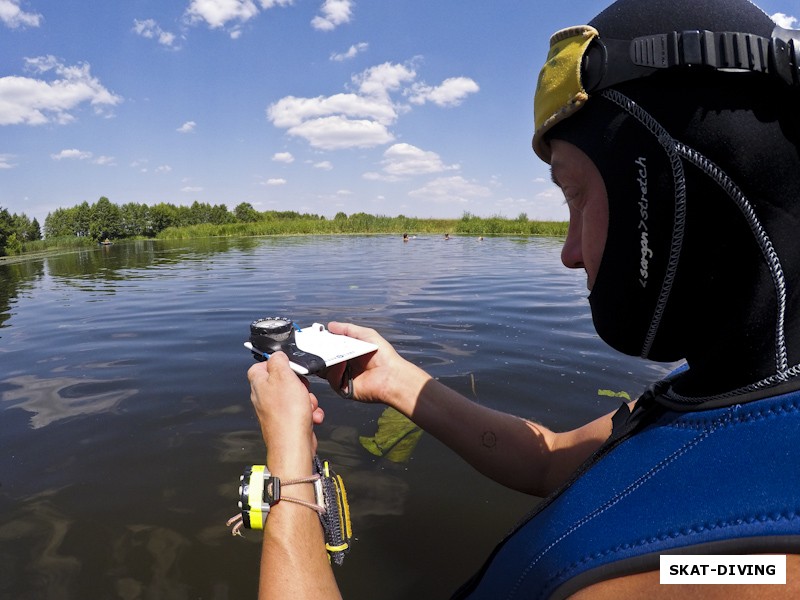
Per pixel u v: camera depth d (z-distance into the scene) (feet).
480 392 11.06
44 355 15.55
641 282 2.06
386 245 69.36
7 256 93.56
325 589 2.64
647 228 1.97
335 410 10.38
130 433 9.66
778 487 1.43
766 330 1.71
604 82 2.01
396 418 9.99
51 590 5.74
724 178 1.76
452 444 4.61
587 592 1.80
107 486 7.87
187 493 7.66
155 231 200.64
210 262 49.29
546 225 102.78
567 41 2.19
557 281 29.04
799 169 1.74
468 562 6.18
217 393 11.62
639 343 2.23
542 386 11.41
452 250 56.54
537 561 2.13
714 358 1.85
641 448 1.98
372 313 20.22
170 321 20.01
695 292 1.94
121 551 6.39
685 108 1.82
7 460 8.72
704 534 1.52
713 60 1.73
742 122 1.74
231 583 5.85
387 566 6.11
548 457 4.45
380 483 7.82
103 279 37.47
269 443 3.16
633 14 2.03
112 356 15.08
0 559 6.25
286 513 2.85
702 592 1.48
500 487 7.71
